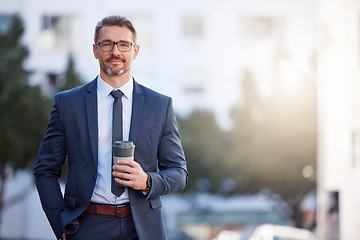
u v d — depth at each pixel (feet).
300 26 79.05
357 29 18.47
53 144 8.20
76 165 8.04
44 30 77.71
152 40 79.41
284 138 57.82
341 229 20.34
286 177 58.29
